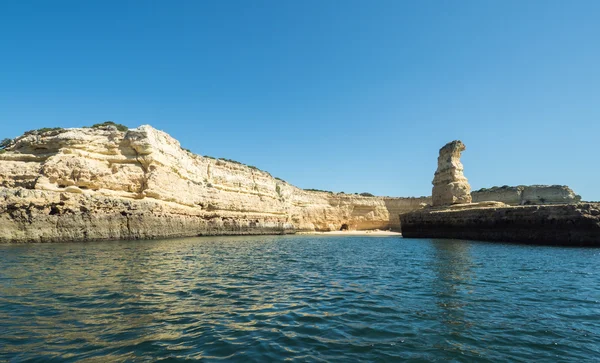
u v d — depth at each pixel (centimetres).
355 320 832
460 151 4706
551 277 1420
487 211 3603
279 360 596
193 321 807
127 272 1434
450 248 2830
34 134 3712
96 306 907
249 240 4169
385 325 794
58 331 719
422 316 865
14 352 608
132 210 3494
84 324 765
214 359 596
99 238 3231
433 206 4788
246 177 6288
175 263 1758
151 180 3784
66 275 1334
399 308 941
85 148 3628
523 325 796
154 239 3575
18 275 1323
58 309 873
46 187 3206
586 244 2850
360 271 1630
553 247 2839
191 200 4556
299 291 1162
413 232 4781
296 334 731
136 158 3828
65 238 3052
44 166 3316
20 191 2948
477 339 707
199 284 1234
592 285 1258
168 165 4188
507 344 680
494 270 1611
